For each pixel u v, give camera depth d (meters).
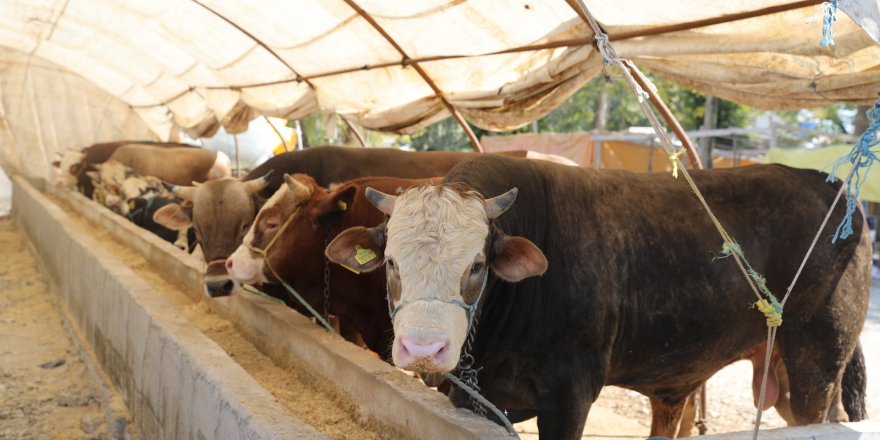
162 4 10.36
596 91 28.67
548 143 20.91
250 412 3.83
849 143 18.72
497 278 4.24
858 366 5.58
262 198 7.55
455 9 6.48
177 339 5.17
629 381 5.00
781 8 4.44
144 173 15.24
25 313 10.86
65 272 10.65
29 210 16.58
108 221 12.68
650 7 4.88
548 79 6.45
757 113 28.72
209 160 15.79
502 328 4.33
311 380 5.23
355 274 6.34
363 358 4.77
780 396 5.65
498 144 21.81
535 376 4.44
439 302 3.46
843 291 5.21
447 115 8.91
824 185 5.35
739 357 5.29
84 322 8.94
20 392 7.47
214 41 11.26
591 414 7.89
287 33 9.27
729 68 5.29
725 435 3.58
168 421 5.14
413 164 8.22
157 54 14.22
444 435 3.62
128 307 6.60
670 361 4.92
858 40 4.20
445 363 3.38
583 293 4.46
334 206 6.23
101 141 23.62
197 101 17.03
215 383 4.28
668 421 5.74
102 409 6.96
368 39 8.29
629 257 4.67
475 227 3.63
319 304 6.66
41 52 18.98
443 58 7.78
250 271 6.40
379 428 4.27
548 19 5.82
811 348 5.18
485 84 7.93
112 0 11.12
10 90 22.77
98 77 19.94
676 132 6.84
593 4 5.12
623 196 4.85
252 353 6.18
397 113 9.43
